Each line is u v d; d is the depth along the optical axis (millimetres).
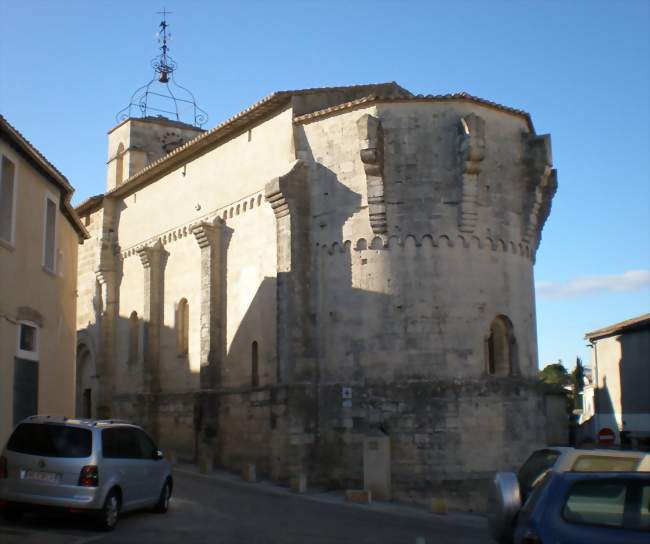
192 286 39000
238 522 19797
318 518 21859
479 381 29859
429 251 30234
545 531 9148
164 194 41906
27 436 17469
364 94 34375
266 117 34562
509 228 31703
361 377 30109
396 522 22359
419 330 29844
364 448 28500
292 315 30891
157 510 20438
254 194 34906
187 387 38625
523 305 31984
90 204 47781
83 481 16922
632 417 47344
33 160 23750
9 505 17094
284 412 30422
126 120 52719
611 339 50031
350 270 30812
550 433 36094
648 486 9320
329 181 31578
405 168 30547
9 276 22234
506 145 32094
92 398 47406
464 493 28828
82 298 49531
